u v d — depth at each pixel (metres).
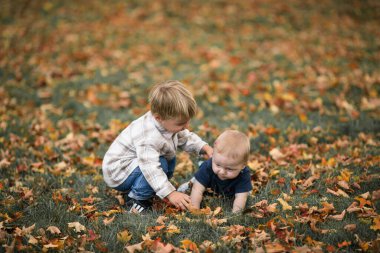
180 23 11.04
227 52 8.90
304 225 3.11
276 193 3.63
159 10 11.98
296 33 10.28
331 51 8.76
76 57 8.48
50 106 6.23
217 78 7.36
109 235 3.06
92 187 3.91
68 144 5.00
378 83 6.82
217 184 3.54
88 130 5.45
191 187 3.73
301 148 4.69
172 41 9.72
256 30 10.50
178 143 3.74
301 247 2.74
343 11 12.05
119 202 3.67
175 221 3.28
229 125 5.54
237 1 12.78
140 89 7.00
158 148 3.39
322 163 4.20
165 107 3.19
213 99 6.40
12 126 5.34
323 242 2.91
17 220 3.29
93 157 4.56
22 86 6.99
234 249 2.87
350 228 2.99
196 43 9.58
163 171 3.45
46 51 8.76
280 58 8.46
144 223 3.20
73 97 6.62
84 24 10.78
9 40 9.41
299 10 12.09
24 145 4.83
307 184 3.78
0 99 6.34
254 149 4.78
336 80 6.88
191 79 7.35
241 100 6.44
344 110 5.91
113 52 8.88
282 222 3.17
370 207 3.33
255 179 3.96
